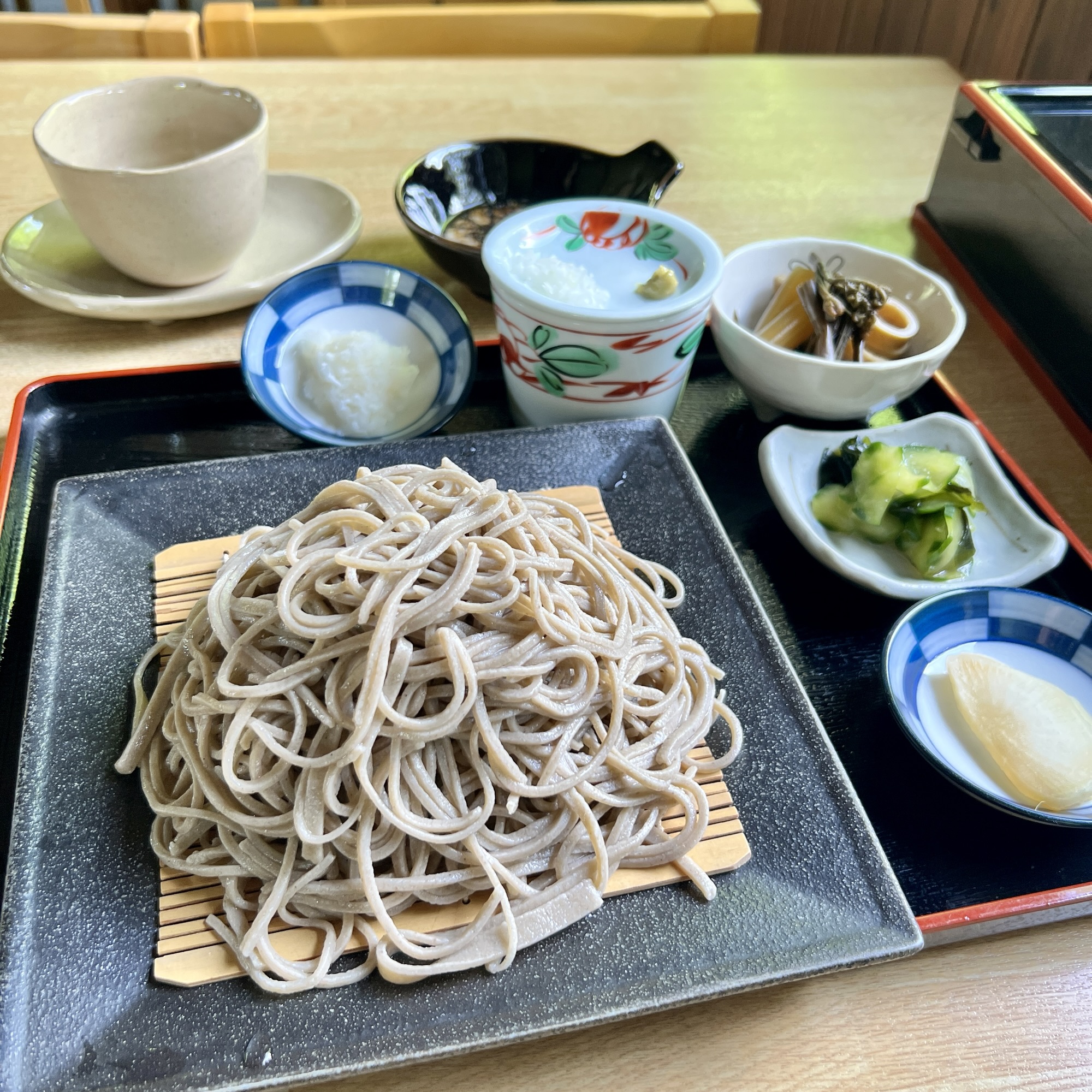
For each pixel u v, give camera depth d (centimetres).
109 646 36
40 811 32
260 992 29
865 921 31
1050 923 32
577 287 41
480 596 33
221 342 49
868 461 41
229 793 32
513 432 42
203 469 40
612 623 35
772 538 43
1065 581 41
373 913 30
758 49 105
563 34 75
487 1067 29
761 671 36
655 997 29
